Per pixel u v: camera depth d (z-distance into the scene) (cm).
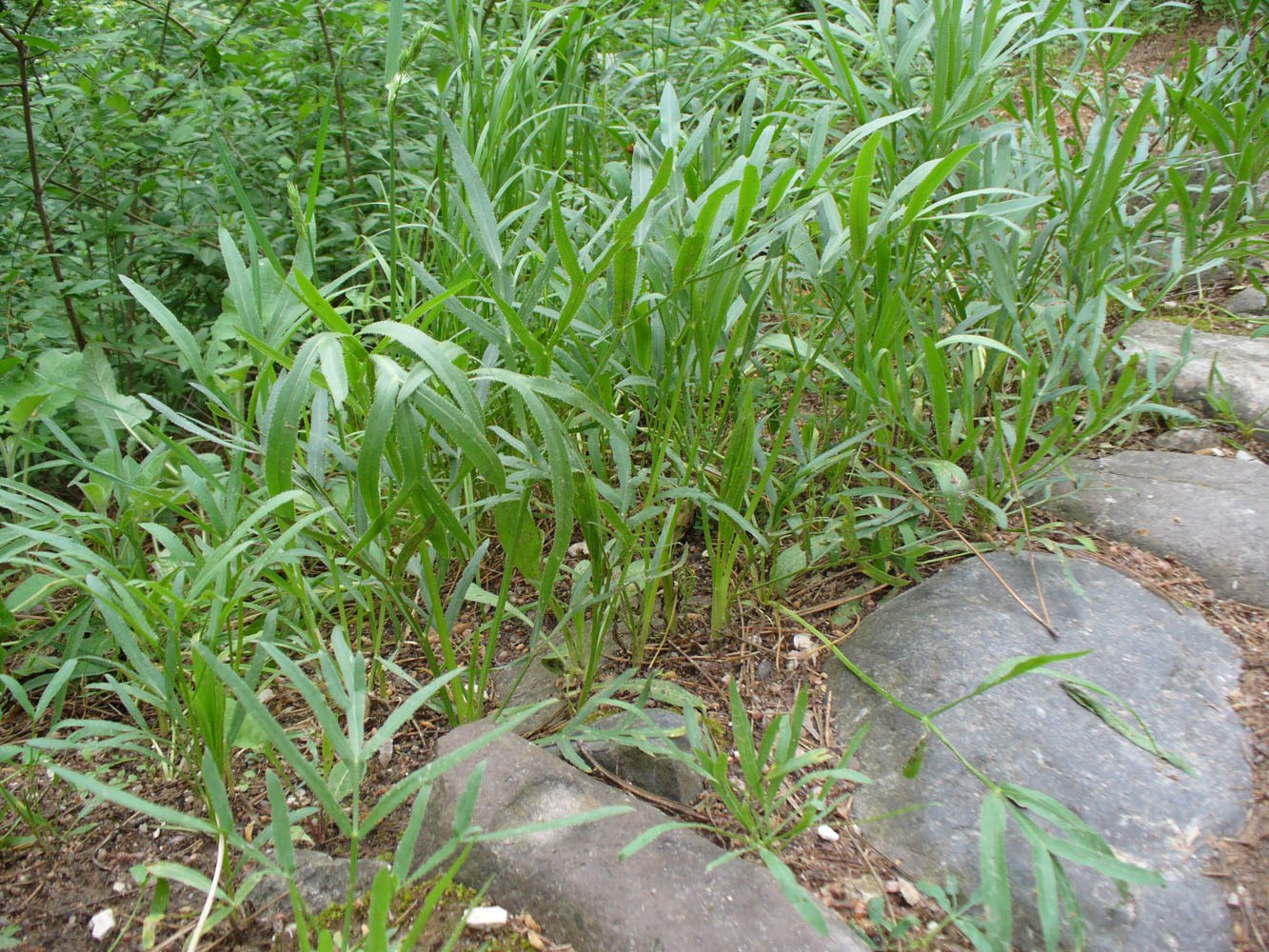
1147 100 215
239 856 152
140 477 183
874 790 163
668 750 151
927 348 188
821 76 222
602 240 206
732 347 180
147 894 148
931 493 212
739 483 184
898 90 225
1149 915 138
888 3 237
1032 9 262
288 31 300
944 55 212
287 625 189
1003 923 125
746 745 141
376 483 129
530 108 238
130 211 289
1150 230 308
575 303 151
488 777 151
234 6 331
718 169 210
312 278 178
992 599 194
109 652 194
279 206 296
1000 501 228
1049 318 233
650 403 202
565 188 235
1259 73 367
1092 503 227
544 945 132
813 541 207
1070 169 245
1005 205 190
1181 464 239
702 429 193
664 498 193
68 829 161
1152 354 235
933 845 151
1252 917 138
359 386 148
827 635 199
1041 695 170
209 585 158
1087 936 137
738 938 127
